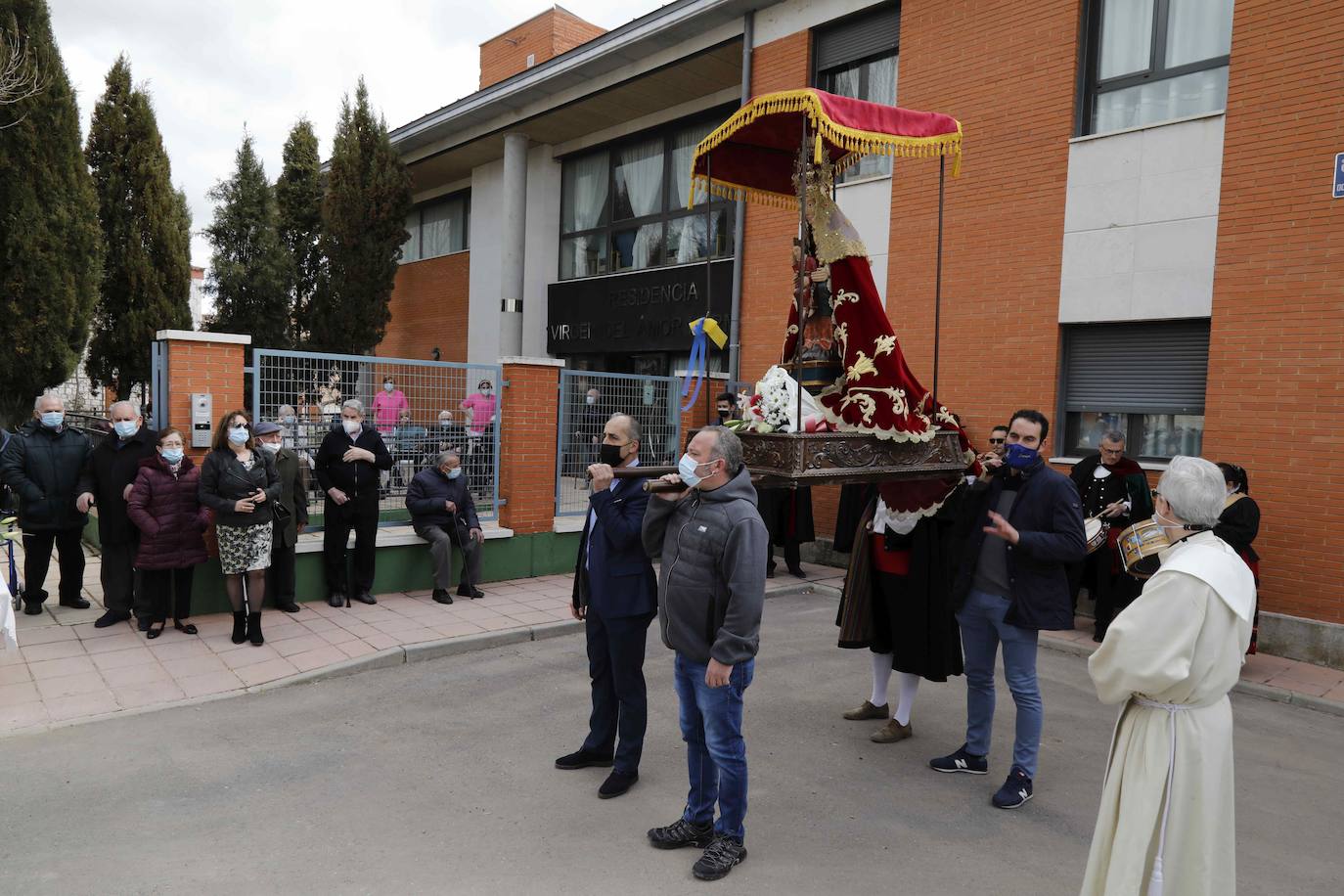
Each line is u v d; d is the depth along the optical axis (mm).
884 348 4320
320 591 8016
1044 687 6469
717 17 11820
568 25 18312
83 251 11586
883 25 10414
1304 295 7152
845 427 4379
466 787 4395
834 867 3717
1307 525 7121
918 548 4969
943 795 4488
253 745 4879
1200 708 2678
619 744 4359
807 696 6031
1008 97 9148
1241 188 7512
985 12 9328
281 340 17016
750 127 5016
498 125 16031
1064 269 8688
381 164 16625
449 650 6766
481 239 18312
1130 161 8227
